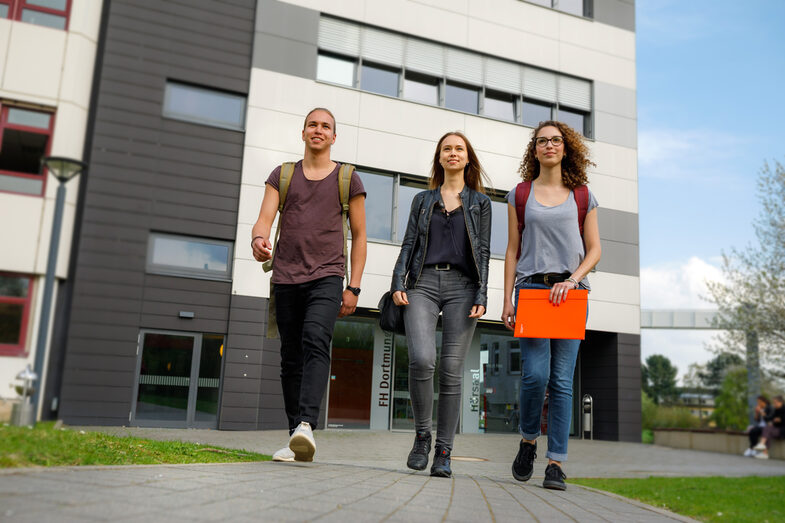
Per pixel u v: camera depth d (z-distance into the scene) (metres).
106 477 2.42
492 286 14.78
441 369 3.91
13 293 11.34
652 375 57.47
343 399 13.66
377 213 14.01
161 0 12.79
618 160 16.69
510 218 4.34
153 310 11.92
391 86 14.76
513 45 16.02
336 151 13.62
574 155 4.18
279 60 13.35
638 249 16.44
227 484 2.49
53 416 11.07
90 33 12.34
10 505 1.72
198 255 12.43
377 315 14.18
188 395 11.94
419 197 4.14
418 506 2.45
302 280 3.84
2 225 11.38
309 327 3.70
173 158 12.47
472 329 4.00
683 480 7.16
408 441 11.35
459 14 15.49
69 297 11.57
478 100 15.66
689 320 24.70
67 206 11.72
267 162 12.95
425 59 15.10
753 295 17.64
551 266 4.01
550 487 3.88
